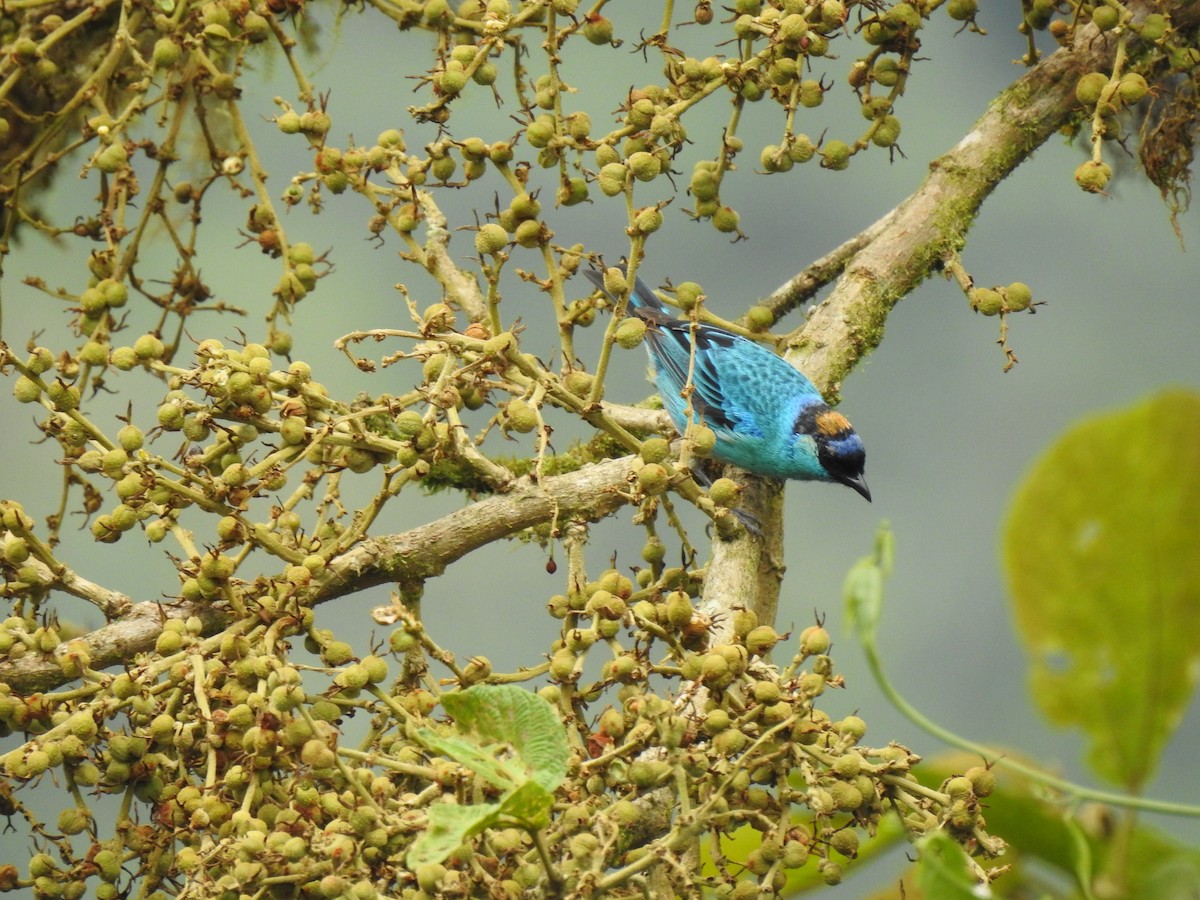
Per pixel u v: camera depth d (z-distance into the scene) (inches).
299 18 395.9
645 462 261.3
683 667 210.1
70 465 283.9
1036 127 382.3
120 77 380.8
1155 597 83.7
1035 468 84.3
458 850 179.0
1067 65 382.0
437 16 359.3
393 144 329.4
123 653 290.2
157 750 242.4
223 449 270.7
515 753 157.2
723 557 321.1
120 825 233.8
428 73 302.5
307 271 340.5
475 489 396.8
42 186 402.6
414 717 218.8
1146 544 83.2
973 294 336.8
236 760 226.7
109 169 333.7
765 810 193.5
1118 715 86.4
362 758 201.9
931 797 183.6
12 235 409.4
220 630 293.9
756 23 293.9
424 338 262.8
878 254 384.5
